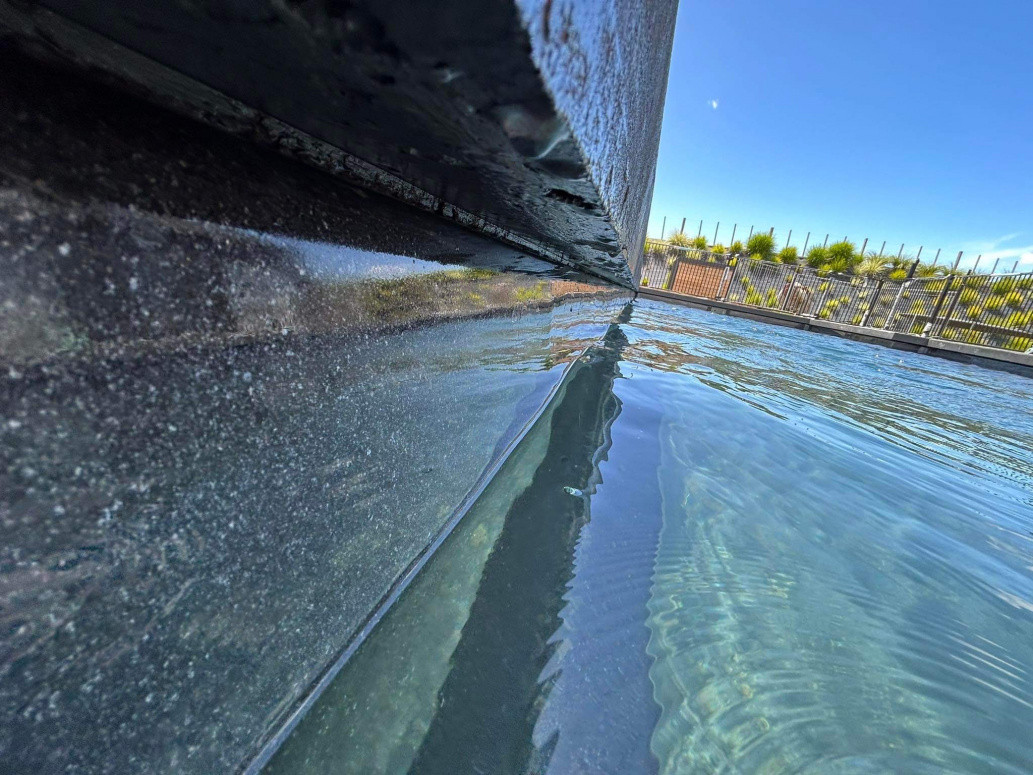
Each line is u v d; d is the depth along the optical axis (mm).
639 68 676
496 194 649
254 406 534
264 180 520
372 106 371
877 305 13914
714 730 770
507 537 1188
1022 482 2377
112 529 400
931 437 3057
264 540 568
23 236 324
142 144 400
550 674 816
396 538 886
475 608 927
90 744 403
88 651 394
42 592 357
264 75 347
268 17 259
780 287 16266
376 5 236
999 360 8039
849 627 1081
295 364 589
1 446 325
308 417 621
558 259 1773
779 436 2471
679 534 1354
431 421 994
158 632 450
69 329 356
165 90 391
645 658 893
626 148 746
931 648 1058
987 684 965
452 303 1054
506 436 1566
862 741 790
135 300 401
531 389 1891
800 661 944
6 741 348
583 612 982
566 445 1847
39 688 364
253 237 510
